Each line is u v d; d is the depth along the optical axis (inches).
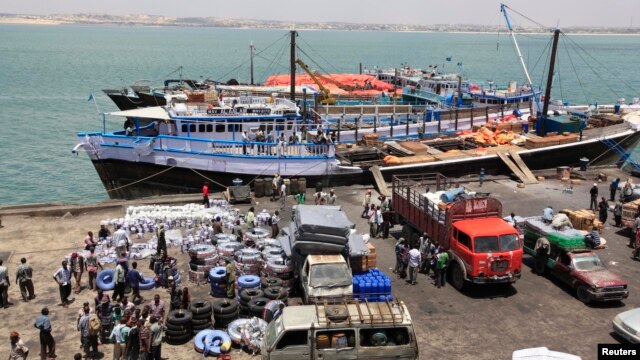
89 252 838.5
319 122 1672.0
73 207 1166.3
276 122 1510.8
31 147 2315.5
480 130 1785.2
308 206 867.4
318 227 777.6
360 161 1529.3
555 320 768.9
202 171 1393.9
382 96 2336.4
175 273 824.9
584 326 753.6
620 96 4239.7
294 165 1396.4
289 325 578.6
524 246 959.0
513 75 5974.4
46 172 1979.6
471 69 6776.6
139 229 1043.9
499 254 813.2
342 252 807.7
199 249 871.1
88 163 2101.4
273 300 737.0
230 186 1325.0
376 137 1669.5
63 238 1031.0
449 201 950.4
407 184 1101.1
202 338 684.1
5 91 3946.9
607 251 1015.0
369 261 860.0
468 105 2204.7
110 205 1192.8
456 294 847.7
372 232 1090.7
